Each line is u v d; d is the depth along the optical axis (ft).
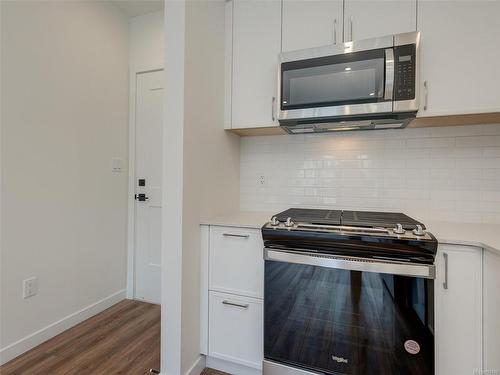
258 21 5.92
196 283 5.22
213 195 5.84
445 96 4.72
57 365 5.32
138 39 8.22
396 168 5.94
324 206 6.46
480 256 3.87
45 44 6.06
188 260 4.95
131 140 8.29
